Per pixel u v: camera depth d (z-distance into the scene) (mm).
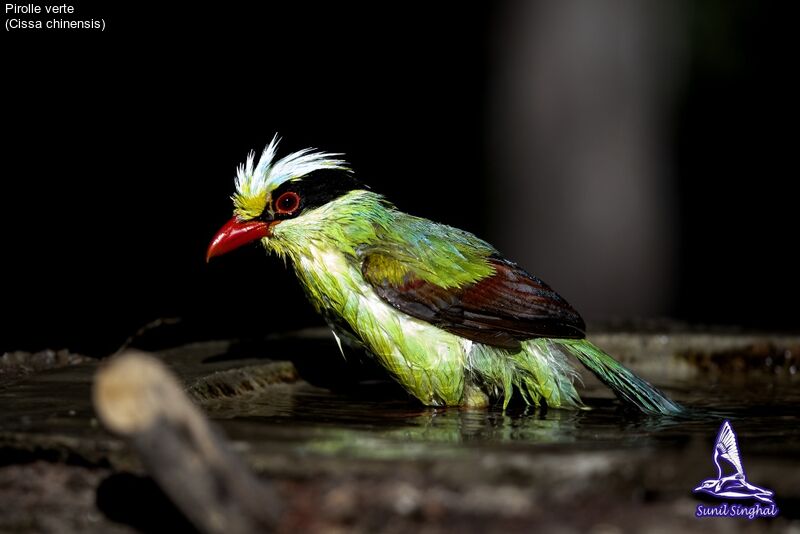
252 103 18531
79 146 16531
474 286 7844
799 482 4852
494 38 20516
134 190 16938
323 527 4582
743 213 21375
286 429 5516
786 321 19250
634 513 4730
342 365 9758
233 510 4406
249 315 14367
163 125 17422
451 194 20484
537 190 20797
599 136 20719
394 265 7801
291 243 8242
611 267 20891
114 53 16891
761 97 20828
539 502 4742
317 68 19344
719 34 20484
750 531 4707
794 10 20266
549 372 7930
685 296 21016
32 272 15203
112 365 4062
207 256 8367
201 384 7629
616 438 5828
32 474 5301
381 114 20141
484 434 6035
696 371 10539
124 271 16172
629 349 10641
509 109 20688
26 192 16000
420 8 20172
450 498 4715
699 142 21031
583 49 20469
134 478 5203
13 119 15914
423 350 7785
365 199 8273
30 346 10555
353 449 5000
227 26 18203
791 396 8609
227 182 17797
